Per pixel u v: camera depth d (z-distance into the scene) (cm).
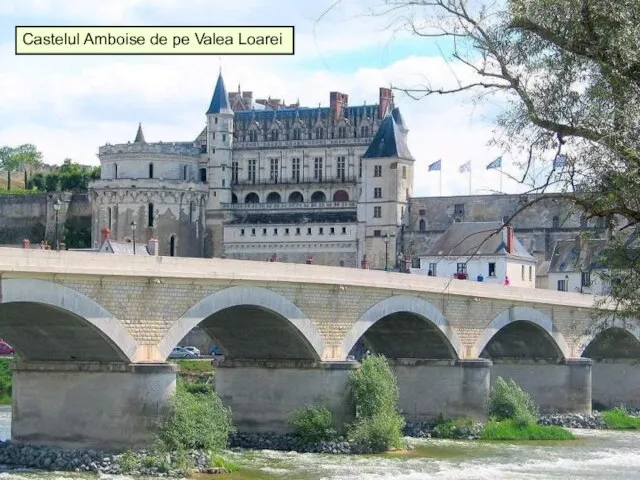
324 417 7612
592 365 11756
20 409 6725
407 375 9312
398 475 6638
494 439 8831
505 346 10825
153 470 6181
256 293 7169
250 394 7931
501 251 14712
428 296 8838
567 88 3075
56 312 6047
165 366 6366
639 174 3027
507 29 3069
